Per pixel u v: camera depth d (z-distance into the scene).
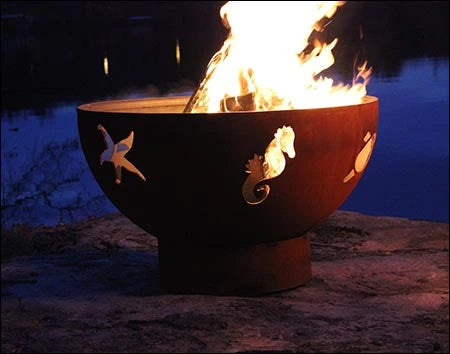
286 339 3.33
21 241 4.58
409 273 4.07
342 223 4.97
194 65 22.12
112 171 3.73
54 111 14.22
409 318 3.53
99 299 3.78
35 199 6.62
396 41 21.83
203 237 3.75
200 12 35.16
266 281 3.83
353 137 3.71
